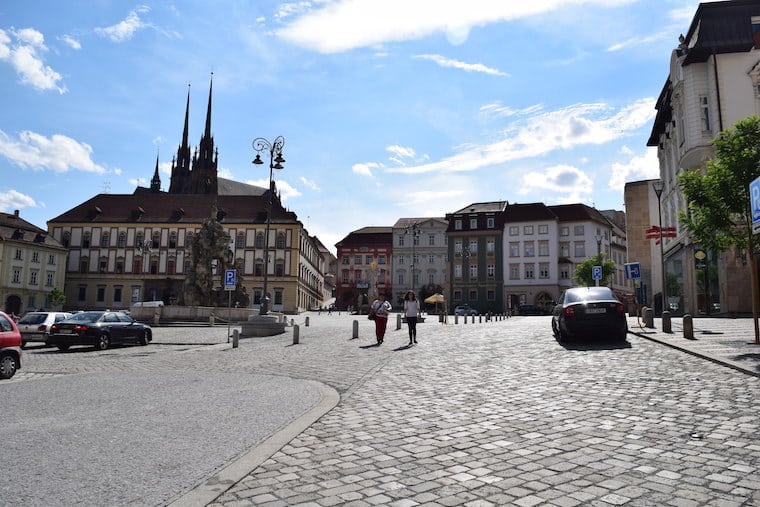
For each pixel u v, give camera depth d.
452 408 8.25
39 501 4.42
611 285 90.25
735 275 31.69
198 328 35.31
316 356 16.47
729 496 4.46
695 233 18.00
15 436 6.58
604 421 7.12
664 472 5.07
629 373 10.98
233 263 48.12
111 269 93.75
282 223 91.75
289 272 90.56
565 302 17.70
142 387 10.55
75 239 94.62
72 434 6.67
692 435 6.30
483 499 4.50
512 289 85.69
